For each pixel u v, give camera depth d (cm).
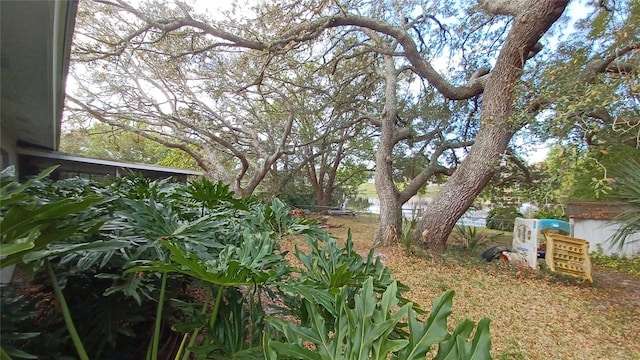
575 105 386
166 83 989
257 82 796
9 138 414
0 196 101
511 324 381
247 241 173
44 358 146
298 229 252
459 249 746
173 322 229
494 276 557
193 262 128
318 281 172
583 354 320
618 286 553
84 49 694
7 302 137
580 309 434
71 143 1375
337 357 120
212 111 1078
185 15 643
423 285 500
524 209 1048
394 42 841
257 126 1243
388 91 906
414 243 710
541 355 316
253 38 675
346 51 863
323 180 1777
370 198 2161
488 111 607
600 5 546
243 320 171
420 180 868
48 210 109
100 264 164
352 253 211
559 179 446
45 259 136
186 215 259
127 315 184
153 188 284
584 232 815
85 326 175
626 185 347
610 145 409
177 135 1096
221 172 1098
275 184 1540
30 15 144
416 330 111
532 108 480
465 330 108
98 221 149
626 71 408
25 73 213
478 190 665
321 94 1050
